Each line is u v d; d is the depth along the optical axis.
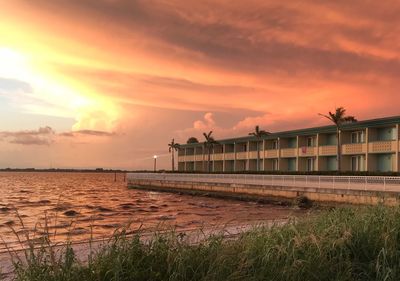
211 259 5.38
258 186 48.31
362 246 6.62
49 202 44.34
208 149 78.81
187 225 14.76
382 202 10.50
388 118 45.25
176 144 91.62
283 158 62.78
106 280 4.93
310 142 58.53
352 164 51.41
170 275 5.03
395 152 44.66
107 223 22.20
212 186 58.31
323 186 38.19
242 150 73.44
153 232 7.07
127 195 63.34
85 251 8.83
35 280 4.84
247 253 5.74
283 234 7.00
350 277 5.76
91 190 81.00
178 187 68.19
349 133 52.22
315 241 5.98
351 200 34.47
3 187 94.19
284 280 5.40
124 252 5.42
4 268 7.76
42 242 6.04
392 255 6.29
